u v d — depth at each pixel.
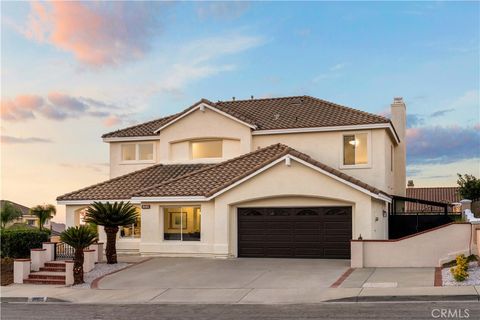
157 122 33.84
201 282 20.48
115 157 32.84
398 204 33.88
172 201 26.28
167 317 15.07
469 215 26.31
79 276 21.78
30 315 16.41
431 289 16.44
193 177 27.33
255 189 25.20
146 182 29.50
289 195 24.83
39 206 41.16
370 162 27.84
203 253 25.91
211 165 29.83
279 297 17.22
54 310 17.19
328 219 24.62
